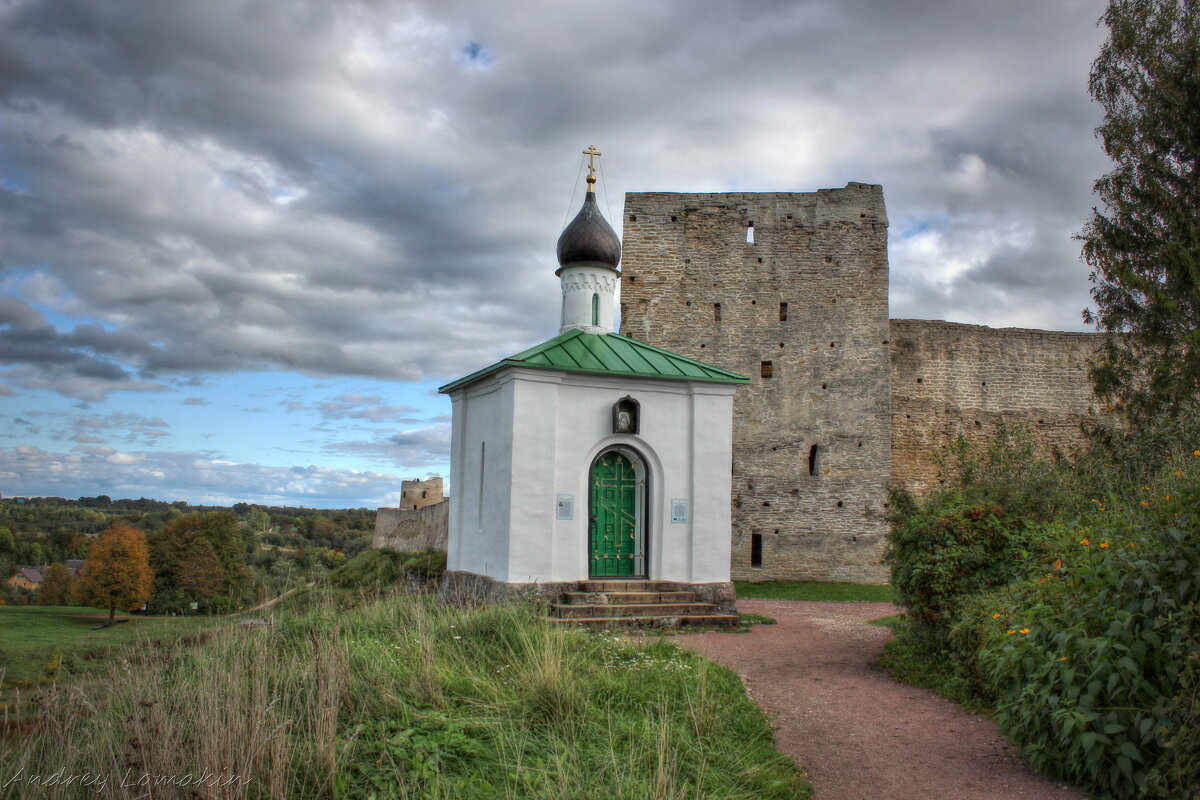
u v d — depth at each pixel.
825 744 7.79
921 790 6.56
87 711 6.70
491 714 7.20
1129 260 20.30
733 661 11.60
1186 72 19.92
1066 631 6.77
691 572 15.09
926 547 11.33
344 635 10.02
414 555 27.75
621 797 5.56
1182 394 18.31
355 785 5.76
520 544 14.06
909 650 11.66
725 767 6.70
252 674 8.02
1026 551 10.49
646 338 27.66
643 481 15.39
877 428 27.45
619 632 12.27
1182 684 5.77
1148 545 6.80
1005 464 17.02
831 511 27.20
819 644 13.24
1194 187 19.83
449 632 10.16
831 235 28.23
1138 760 5.80
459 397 17.36
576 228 17.80
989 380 31.42
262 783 5.67
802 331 27.86
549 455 14.42
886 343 27.80
